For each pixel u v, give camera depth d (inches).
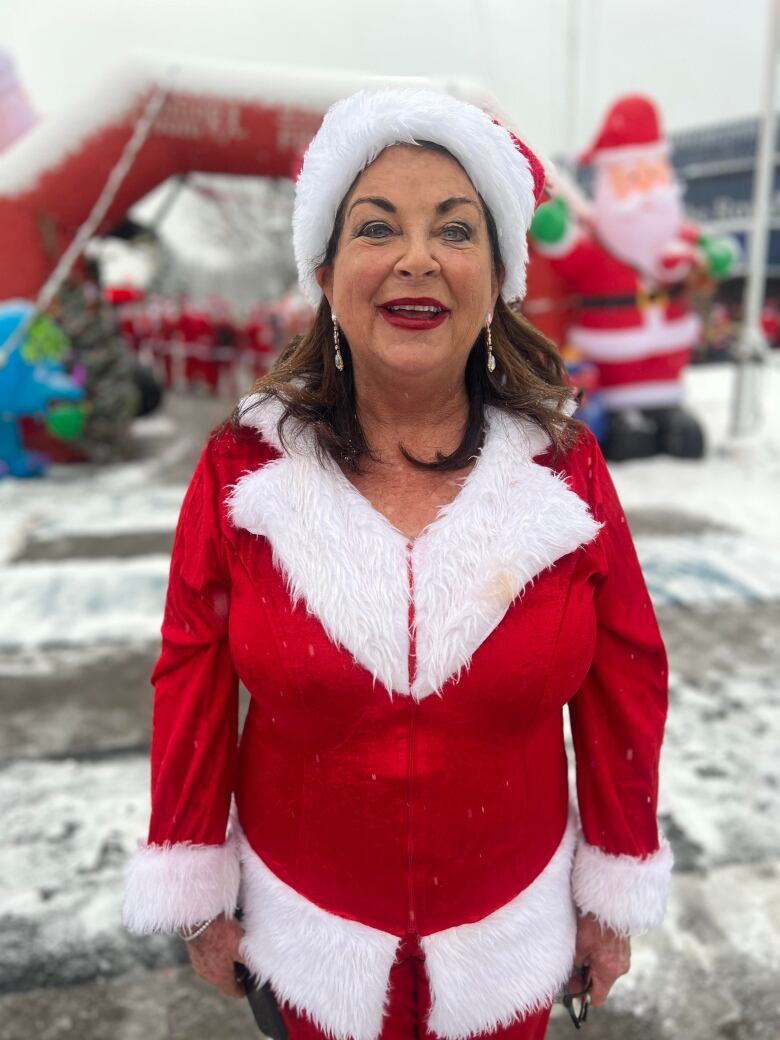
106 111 263.9
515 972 43.4
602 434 299.0
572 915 47.4
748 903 88.0
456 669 38.2
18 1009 75.3
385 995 43.1
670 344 292.2
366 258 39.0
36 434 301.7
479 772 40.7
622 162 267.0
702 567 193.2
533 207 44.1
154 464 320.2
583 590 41.4
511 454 42.0
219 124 265.9
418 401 42.3
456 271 38.9
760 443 303.6
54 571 191.5
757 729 122.0
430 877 41.8
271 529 39.6
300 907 43.9
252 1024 74.1
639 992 77.4
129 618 163.5
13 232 276.7
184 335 614.9
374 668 38.1
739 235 1015.6
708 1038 72.8
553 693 40.8
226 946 48.2
